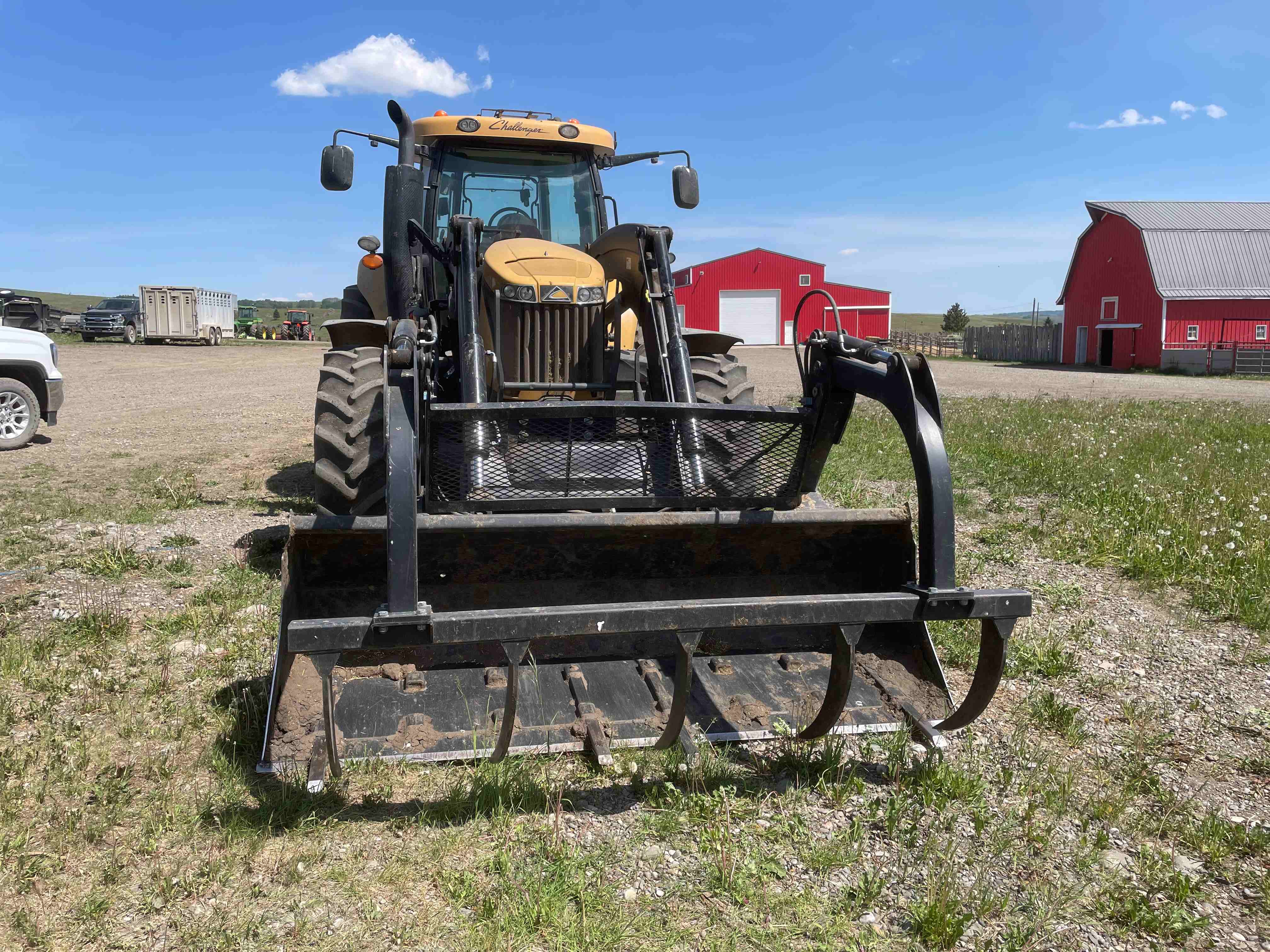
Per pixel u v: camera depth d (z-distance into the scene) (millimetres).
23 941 2432
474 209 6082
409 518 2807
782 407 3844
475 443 3621
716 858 2857
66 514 7039
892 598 3016
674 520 3684
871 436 11195
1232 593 5305
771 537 3975
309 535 3451
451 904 2613
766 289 52062
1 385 10320
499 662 3723
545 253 4582
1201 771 3471
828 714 3180
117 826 2932
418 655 3678
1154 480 8461
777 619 2922
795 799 3184
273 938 2465
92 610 4785
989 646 3156
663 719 3541
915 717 3588
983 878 2795
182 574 5559
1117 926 2607
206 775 3236
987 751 3572
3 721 3580
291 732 3297
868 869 2832
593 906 2602
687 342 6043
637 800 3154
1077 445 10695
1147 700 4078
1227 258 33125
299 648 2635
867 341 3639
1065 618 5102
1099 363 36656
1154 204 37125
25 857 2730
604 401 4602
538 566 3861
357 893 2645
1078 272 38375
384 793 3098
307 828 2918
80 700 3809
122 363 27672
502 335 4488
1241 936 2576
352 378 4965
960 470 9453
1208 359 30750
